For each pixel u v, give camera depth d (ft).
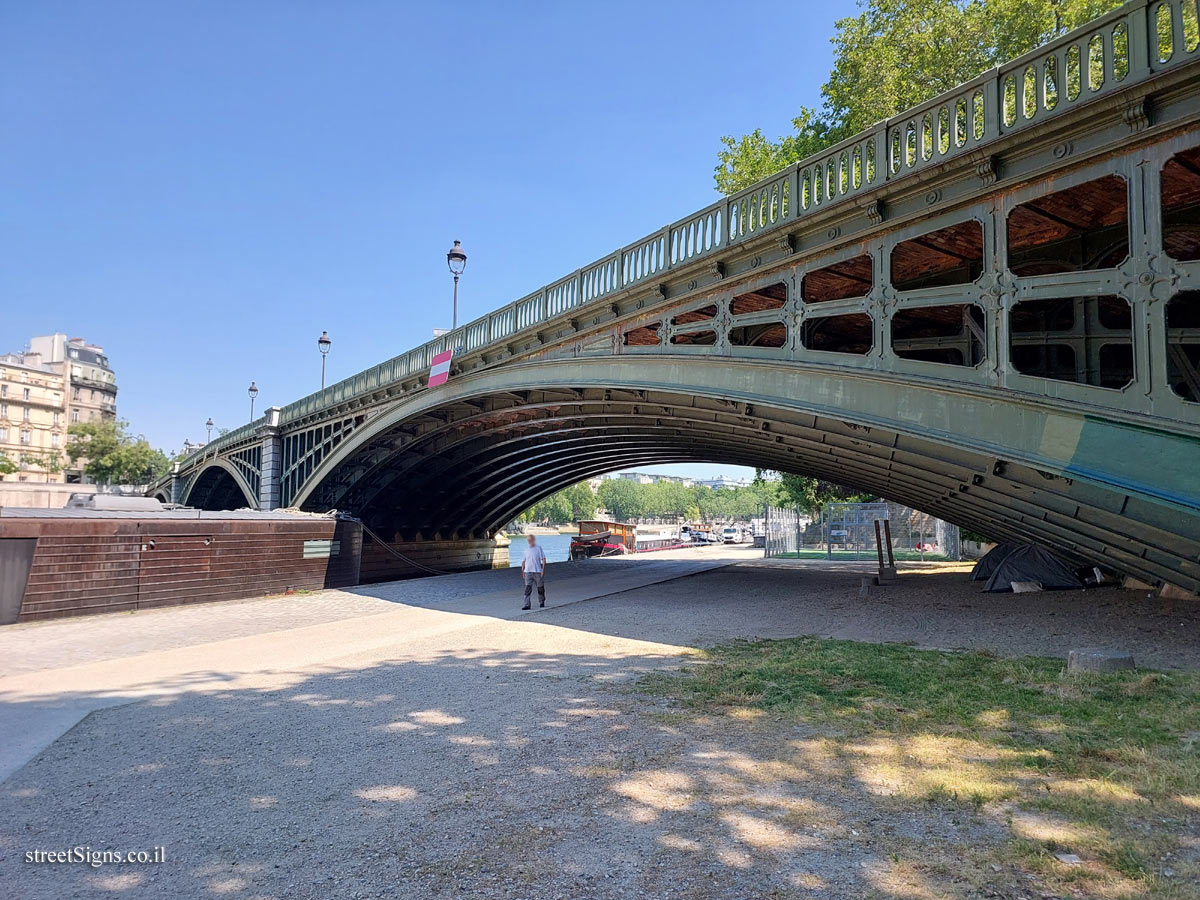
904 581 63.62
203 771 18.07
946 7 79.25
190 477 177.06
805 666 27.40
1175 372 34.14
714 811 14.39
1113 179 28.17
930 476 44.91
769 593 58.18
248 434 136.36
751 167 101.45
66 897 11.80
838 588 60.13
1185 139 23.48
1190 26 51.49
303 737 20.77
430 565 135.33
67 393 325.01
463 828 14.11
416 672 29.76
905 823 13.43
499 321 71.41
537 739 19.74
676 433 78.28
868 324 50.75
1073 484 29.50
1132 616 35.12
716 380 44.32
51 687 28.19
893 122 33.81
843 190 39.09
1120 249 32.89
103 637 41.16
